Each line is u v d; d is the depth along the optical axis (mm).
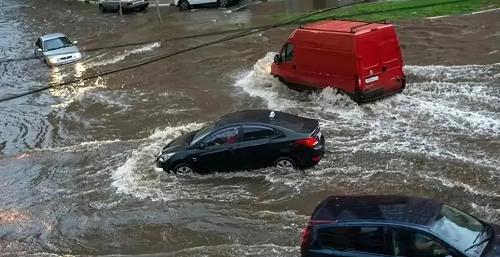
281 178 12031
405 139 13281
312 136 12109
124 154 14594
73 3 47219
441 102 15273
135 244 10367
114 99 19484
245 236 10109
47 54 25844
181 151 12609
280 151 12117
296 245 9539
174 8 36906
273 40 24438
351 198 8164
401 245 7168
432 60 18844
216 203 11430
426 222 7246
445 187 10891
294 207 10898
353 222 7457
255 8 32906
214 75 20609
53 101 20406
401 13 26062
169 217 11102
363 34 15055
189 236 10367
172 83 20391
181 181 12555
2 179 14180
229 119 12820
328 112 15531
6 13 45656
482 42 20125
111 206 11867
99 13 39375
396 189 11039
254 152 12219
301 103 16484
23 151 16016
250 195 11594
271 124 12320
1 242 11047
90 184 13109
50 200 12609
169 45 26234
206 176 12609
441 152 12367
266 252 9359
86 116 18234
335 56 15547
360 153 12766
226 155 12328
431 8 26484
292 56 16938
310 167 12234
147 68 22781
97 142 15781
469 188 10781
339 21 16906
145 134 15930
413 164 11984
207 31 27969
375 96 15477
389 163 12141
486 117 14000
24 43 32531
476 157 11984
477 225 7492
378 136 13617
